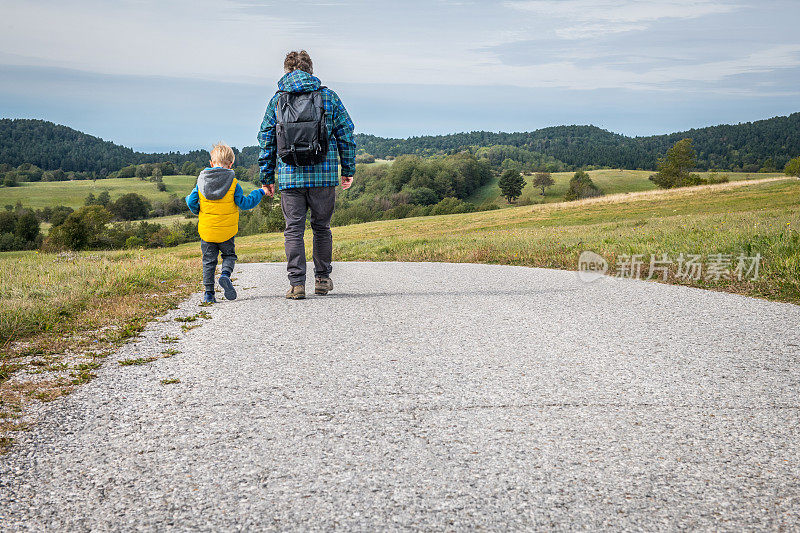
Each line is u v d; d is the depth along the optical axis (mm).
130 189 172250
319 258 5762
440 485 1832
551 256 10641
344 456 2047
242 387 2848
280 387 2838
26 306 4914
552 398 2646
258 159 5391
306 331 4117
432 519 1631
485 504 1711
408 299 5570
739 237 8852
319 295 5891
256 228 94812
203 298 5949
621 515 1646
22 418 2447
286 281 7664
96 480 1884
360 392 2750
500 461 2000
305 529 1582
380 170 134000
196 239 90000
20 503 1738
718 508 1680
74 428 2332
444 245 17734
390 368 3154
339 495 1771
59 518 1651
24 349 3645
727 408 2488
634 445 2123
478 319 4523
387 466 1967
